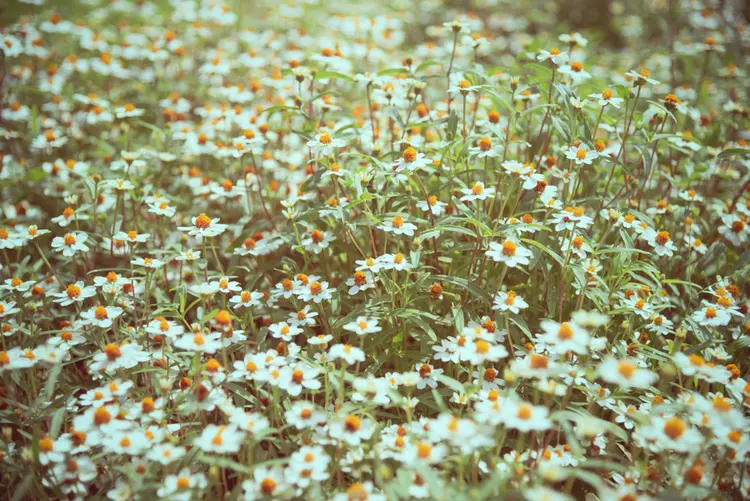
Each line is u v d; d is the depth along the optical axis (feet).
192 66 5.10
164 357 3.08
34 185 3.97
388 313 3.06
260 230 3.65
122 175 3.75
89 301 3.39
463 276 3.21
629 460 2.89
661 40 5.89
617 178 3.63
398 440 2.70
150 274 3.19
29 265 3.67
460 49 5.09
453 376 3.08
